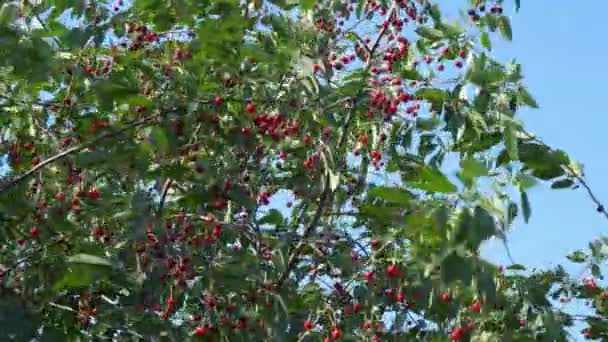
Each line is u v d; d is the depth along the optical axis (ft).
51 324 28.25
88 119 29.12
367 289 29.71
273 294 28.91
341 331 29.53
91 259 25.12
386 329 30.14
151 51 33.88
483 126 28.78
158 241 29.14
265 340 29.07
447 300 25.95
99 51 32.09
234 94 29.48
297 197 35.19
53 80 33.22
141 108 29.37
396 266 27.99
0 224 27.89
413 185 19.38
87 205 29.30
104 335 32.01
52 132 31.55
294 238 30.96
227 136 29.66
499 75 28.63
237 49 28.73
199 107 28.66
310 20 32.76
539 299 33.17
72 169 29.86
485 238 18.38
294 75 29.19
